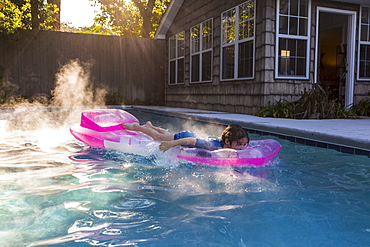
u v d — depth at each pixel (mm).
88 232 1571
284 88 7234
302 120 5930
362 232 1597
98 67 12273
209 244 1455
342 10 7555
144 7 18266
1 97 10562
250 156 2924
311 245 1460
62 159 3186
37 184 2363
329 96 9562
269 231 1602
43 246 1422
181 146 3242
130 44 12641
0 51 10898
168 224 1675
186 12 10891
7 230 1586
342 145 3729
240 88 7988
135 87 12867
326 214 1828
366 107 7305
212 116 6848
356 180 2537
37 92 11461
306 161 3207
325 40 12086
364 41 7922
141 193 2168
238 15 7977
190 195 2135
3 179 2490
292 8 7141
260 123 5273
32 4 12172
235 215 1801
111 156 3328
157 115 9148
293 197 2113
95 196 2098
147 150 3129
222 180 2490
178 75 11820
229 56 8469
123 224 1667
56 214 1792
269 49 7020
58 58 11664
